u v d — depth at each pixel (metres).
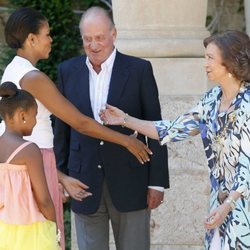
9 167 9.41
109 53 10.84
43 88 9.89
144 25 13.15
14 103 9.45
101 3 18.52
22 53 10.09
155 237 12.91
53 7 17.53
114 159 10.90
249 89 9.58
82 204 11.01
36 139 10.02
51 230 9.57
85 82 10.94
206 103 9.92
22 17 10.02
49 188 10.09
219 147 9.62
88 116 10.83
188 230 12.91
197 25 13.25
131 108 10.81
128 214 10.95
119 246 11.21
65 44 17.42
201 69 12.98
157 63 12.95
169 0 13.09
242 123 9.45
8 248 9.45
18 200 9.41
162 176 10.91
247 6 16.39
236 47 9.50
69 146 11.30
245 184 9.36
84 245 11.12
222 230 9.59
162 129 10.27
